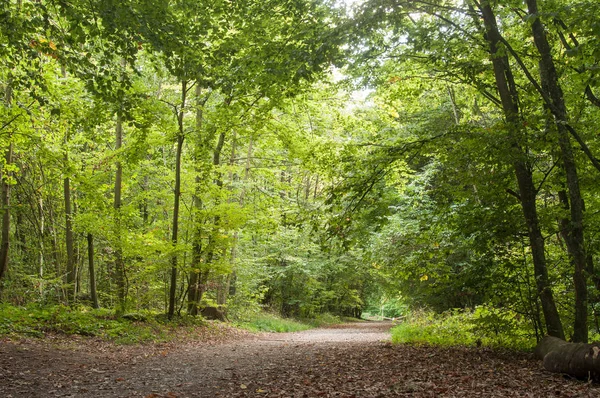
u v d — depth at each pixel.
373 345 12.85
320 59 9.22
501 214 9.68
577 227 8.48
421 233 11.11
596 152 9.67
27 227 20.06
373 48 10.19
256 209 19.02
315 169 14.96
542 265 9.16
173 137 14.77
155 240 14.66
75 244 19.89
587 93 9.98
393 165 10.68
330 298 34.50
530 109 9.55
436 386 6.32
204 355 11.00
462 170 9.34
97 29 7.98
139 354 10.48
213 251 16.27
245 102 12.90
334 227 9.77
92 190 13.98
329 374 7.84
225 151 22.55
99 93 8.60
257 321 23.94
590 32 7.11
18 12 7.95
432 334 13.29
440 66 10.34
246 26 10.54
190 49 9.07
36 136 12.95
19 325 10.90
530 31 10.18
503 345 10.43
